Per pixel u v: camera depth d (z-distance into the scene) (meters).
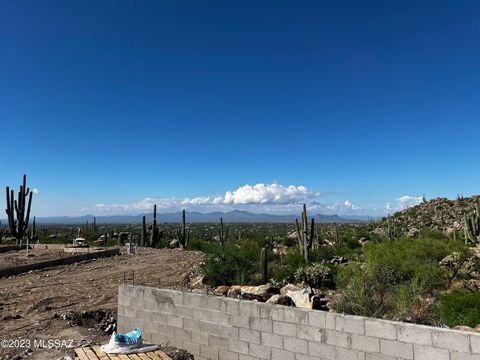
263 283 16.78
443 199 82.88
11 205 29.34
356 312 10.43
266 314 7.46
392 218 79.00
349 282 12.08
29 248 32.19
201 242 36.75
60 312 11.41
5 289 14.96
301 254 23.53
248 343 7.63
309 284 16.38
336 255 25.97
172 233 59.00
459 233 43.19
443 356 5.81
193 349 8.34
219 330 8.02
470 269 18.39
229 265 17.00
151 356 7.48
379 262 14.31
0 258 24.12
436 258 20.12
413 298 10.48
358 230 60.06
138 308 9.29
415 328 6.05
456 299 11.23
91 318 11.20
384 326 6.30
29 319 10.72
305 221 23.11
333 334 6.74
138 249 35.22
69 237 49.25
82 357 7.38
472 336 5.63
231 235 52.81
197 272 18.70
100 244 40.16
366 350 6.42
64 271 20.09
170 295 8.80
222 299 8.02
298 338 7.08
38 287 15.48
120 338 7.75
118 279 17.61
